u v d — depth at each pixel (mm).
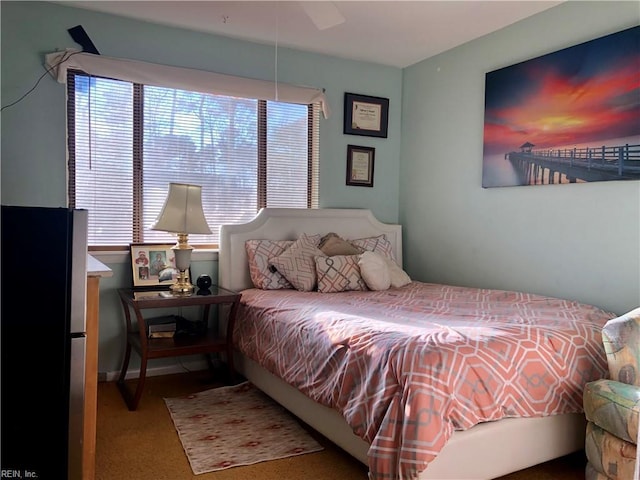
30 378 1515
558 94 3080
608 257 2857
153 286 3436
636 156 2680
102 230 3410
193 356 3682
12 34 3057
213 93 3619
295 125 4027
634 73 2682
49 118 3170
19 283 1504
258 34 3619
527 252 3340
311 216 3961
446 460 1757
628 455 1780
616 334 1990
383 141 4398
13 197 3096
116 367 3432
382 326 2164
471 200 3764
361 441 1995
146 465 2199
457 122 3869
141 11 3240
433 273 4133
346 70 4172
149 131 3518
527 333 2055
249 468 2195
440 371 1765
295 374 2447
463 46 3799
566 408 2016
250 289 3541
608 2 2824
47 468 1535
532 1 3055
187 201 3221
